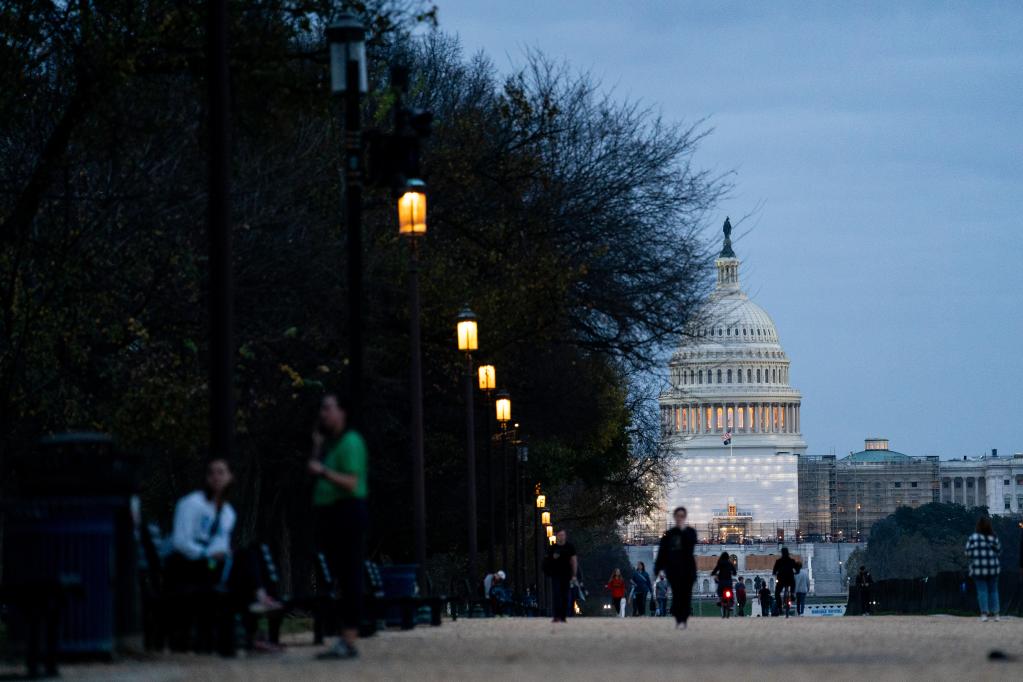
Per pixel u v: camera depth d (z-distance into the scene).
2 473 56.41
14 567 27.92
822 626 58.81
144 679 25.05
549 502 173.75
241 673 26.09
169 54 53.38
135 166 58.81
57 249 56.41
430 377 89.44
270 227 67.12
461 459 101.81
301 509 94.75
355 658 30.80
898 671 26.95
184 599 30.41
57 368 56.38
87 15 51.41
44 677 25.59
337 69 39.06
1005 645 40.66
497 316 79.88
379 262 74.31
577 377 104.50
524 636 43.22
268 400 64.94
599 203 86.56
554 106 83.81
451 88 92.38
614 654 32.69
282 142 64.88
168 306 59.88
